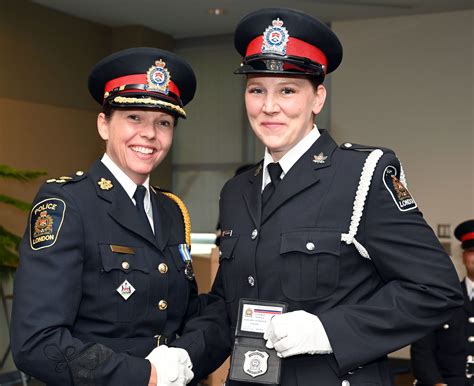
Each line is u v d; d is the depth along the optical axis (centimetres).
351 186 168
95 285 177
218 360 195
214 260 306
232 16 675
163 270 187
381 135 670
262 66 167
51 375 163
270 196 178
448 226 647
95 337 177
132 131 184
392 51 665
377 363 168
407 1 611
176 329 194
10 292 507
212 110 744
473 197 639
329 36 172
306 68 167
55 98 661
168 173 756
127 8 657
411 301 160
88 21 700
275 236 171
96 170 189
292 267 166
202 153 748
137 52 187
